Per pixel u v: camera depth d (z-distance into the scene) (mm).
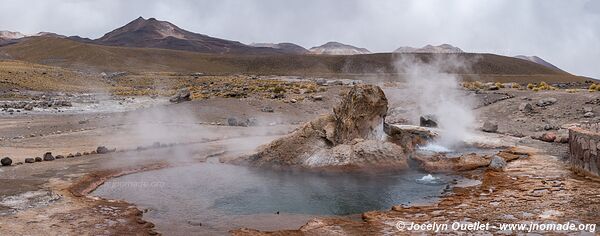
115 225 10656
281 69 152250
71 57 146750
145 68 138500
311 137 18578
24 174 15742
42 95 55188
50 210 11570
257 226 10984
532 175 14586
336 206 12727
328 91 46875
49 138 24781
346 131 18719
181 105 39344
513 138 23141
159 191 14375
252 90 53625
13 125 30469
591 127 16203
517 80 103062
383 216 11211
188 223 11211
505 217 10320
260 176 16641
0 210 11398
